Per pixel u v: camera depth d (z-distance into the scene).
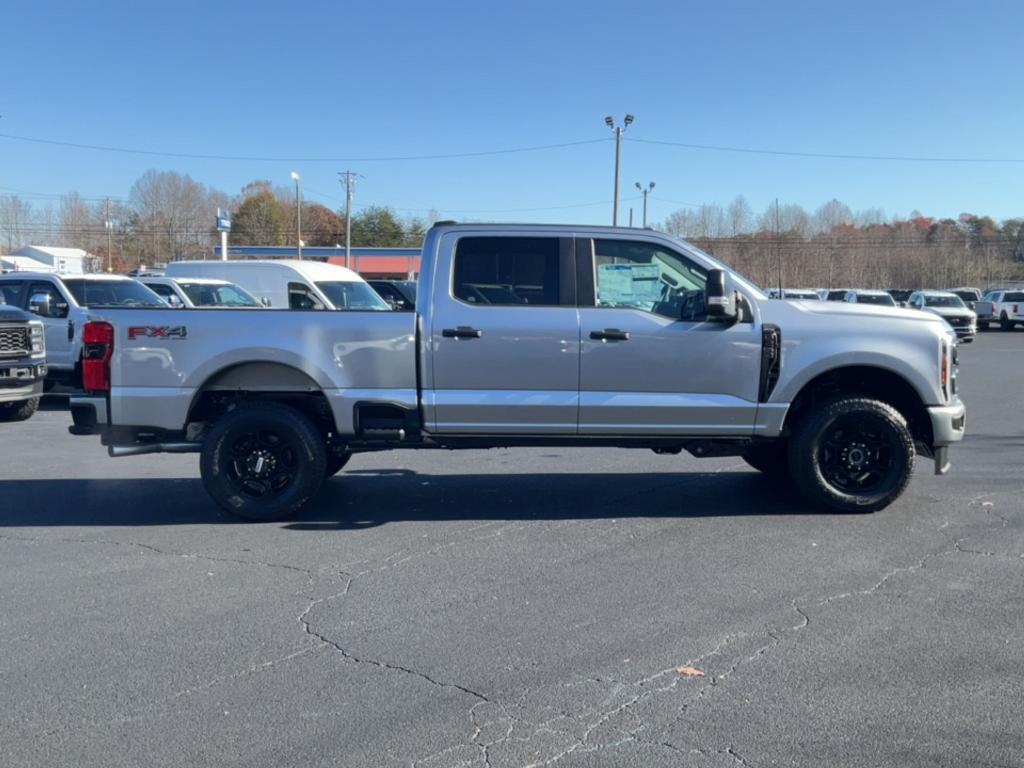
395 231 81.38
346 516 7.07
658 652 4.38
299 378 6.85
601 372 6.68
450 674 4.15
